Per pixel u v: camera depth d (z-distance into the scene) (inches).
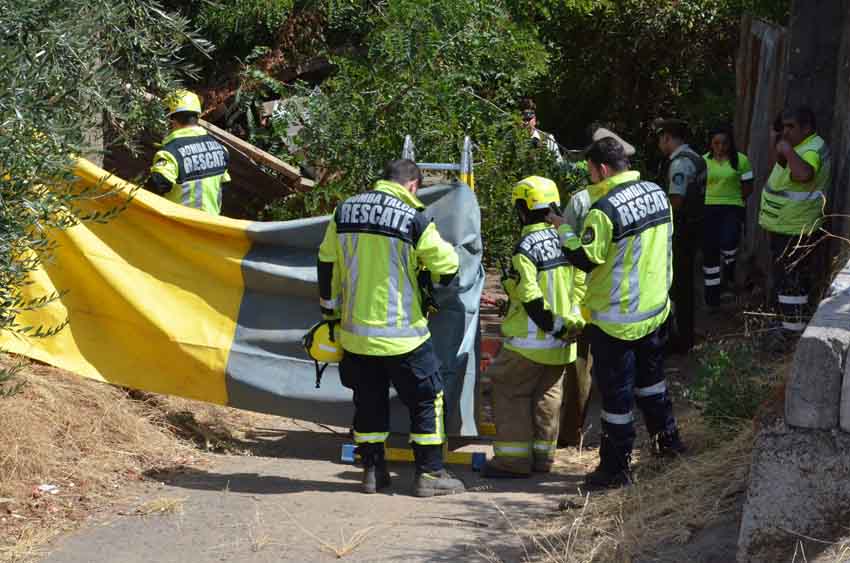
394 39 401.7
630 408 237.5
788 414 170.4
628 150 342.0
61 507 226.1
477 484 252.5
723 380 256.5
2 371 225.3
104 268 273.9
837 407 167.5
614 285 233.1
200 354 274.2
